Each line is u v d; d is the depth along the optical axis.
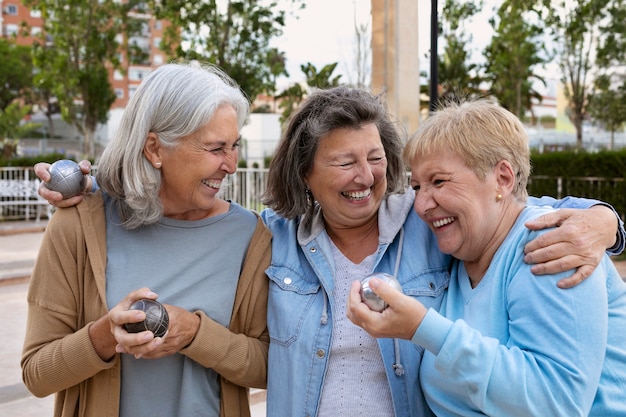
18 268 9.67
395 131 2.04
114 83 54.34
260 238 2.07
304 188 2.04
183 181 1.86
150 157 1.86
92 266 1.88
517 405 1.45
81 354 1.76
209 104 1.80
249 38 26.42
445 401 1.68
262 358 1.99
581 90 29.36
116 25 30.91
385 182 1.97
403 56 7.89
